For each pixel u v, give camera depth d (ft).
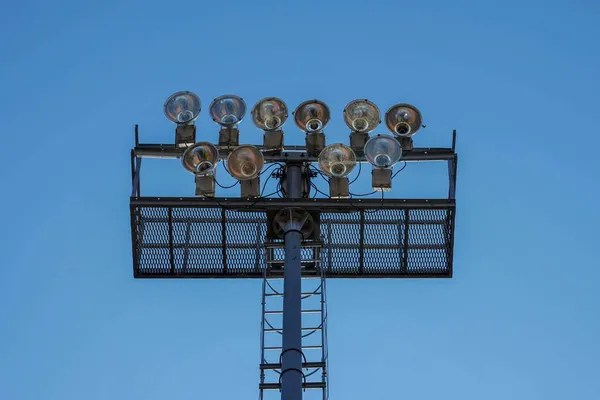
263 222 61.46
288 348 46.93
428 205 57.77
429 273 60.44
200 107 58.49
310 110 58.08
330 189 55.57
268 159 57.31
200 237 61.00
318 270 57.06
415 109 59.47
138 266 60.49
